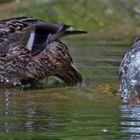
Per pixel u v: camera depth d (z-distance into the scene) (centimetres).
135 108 1045
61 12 2927
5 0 3073
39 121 934
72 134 852
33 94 1195
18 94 1193
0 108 1039
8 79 1285
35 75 1300
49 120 942
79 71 1479
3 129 877
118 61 1700
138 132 866
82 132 866
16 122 924
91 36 2589
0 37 1302
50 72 1318
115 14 3020
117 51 1961
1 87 1265
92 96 1168
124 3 3114
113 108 1045
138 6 3122
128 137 838
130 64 1168
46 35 1316
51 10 2931
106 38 2512
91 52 1933
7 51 1290
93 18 2945
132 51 1188
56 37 1313
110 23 2948
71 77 1338
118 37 2566
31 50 1302
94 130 877
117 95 1172
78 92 1216
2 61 1284
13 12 2927
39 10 2934
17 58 1291
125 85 1154
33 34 1309
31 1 3034
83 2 3022
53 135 845
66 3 2989
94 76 1421
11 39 1303
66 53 1339
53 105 1073
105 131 872
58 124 914
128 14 3048
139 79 1143
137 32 2783
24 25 1326
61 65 1327
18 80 1289
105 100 1125
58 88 1266
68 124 915
